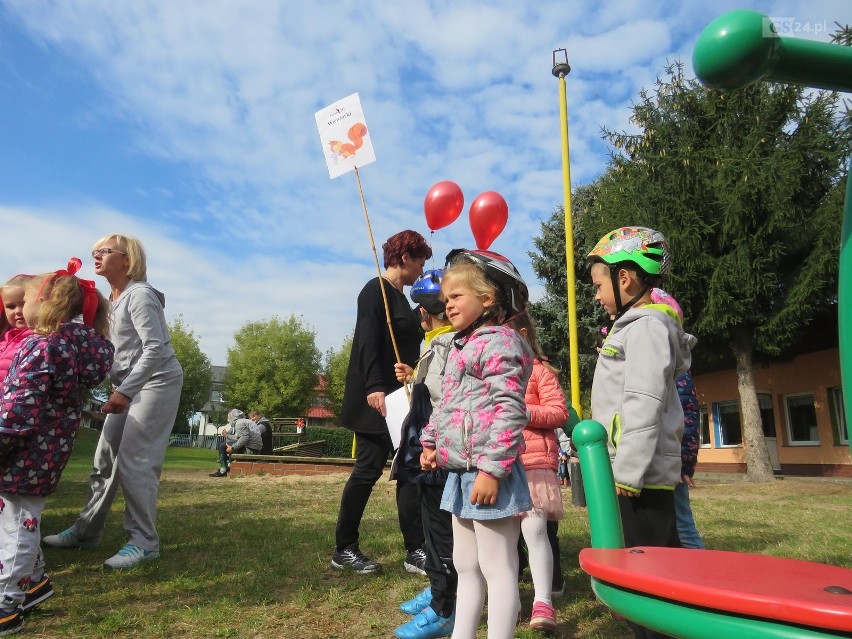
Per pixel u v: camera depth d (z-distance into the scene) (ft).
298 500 24.57
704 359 48.98
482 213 14.32
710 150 43.75
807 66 2.35
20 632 8.89
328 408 174.81
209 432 253.24
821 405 51.62
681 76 46.09
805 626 2.34
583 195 71.61
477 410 7.12
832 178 41.73
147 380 12.67
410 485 12.13
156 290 13.42
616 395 7.34
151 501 12.97
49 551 13.55
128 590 10.83
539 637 8.98
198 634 8.91
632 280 7.82
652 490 6.71
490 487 6.79
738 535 17.35
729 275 42.68
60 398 9.53
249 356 156.25
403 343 12.59
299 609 9.98
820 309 42.88
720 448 60.23
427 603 9.72
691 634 2.67
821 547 15.48
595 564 3.30
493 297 7.63
